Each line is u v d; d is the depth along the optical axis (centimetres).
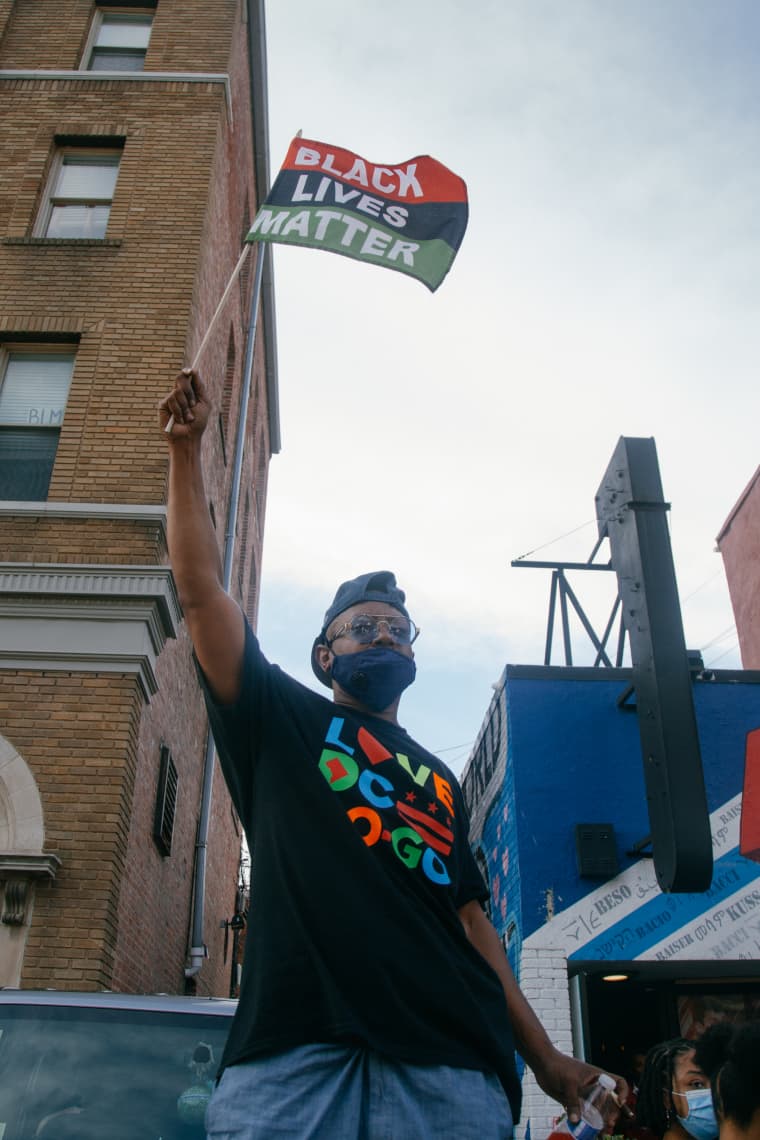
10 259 1130
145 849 918
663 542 867
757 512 1691
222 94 1296
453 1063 151
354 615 223
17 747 823
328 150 321
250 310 1595
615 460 943
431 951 160
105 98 1287
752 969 786
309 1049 148
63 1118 311
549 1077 199
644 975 799
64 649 867
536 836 845
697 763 770
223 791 1600
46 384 1079
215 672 185
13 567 896
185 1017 351
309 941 157
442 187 318
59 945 738
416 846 175
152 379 1045
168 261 1135
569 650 993
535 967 791
